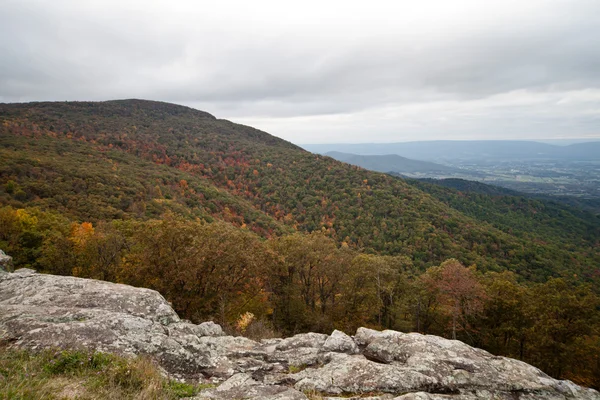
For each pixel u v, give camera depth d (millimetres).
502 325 26109
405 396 6145
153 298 9867
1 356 5551
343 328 27125
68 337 6461
